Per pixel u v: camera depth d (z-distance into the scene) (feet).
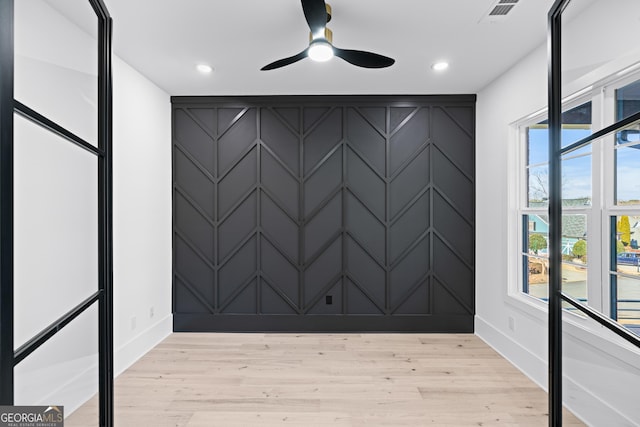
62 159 6.62
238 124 12.14
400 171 12.06
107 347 4.44
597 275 6.39
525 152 9.80
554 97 5.01
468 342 11.11
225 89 11.40
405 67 9.64
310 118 12.12
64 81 6.77
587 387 6.56
